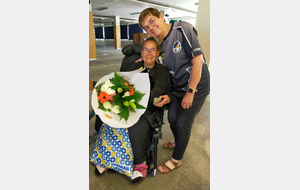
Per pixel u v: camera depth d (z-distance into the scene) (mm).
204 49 2881
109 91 1057
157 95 1159
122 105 1062
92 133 1797
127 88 1073
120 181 1287
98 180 1289
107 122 1009
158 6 8289
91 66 5457
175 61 1115
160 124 1216
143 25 1052
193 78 1043
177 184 1276
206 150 1665
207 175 1367
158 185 1263
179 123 1210
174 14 10969
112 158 1211
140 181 1260
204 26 2799
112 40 20422
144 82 1112
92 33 6781
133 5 8414
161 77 1176
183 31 1017
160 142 1757
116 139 1209
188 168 1434
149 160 1421
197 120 2242
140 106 1037
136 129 1166
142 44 1146
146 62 1166
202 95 1147
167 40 1105
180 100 1274
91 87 1457
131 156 1212
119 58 7539
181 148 1298
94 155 1278
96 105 1091
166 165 1378
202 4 2754
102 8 9711
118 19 12469
